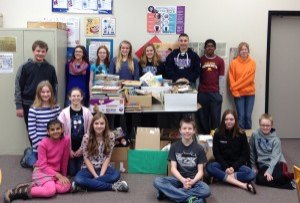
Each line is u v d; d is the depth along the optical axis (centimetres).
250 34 503
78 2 491
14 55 440
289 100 537
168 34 499
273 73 531
